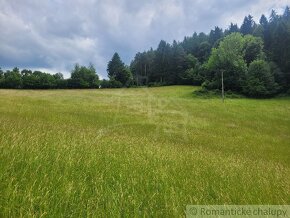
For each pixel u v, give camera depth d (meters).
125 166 5.44
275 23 123.62
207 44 151.88
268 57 109.88
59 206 3.19
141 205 3.62
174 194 4.07
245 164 8.77
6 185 3.48
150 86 136.38
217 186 4.95
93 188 3.98
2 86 112.38
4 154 4.62
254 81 89.81
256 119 39.06
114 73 138.00
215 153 11.48
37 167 4.27
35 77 113.75
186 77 130.38
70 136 8.34
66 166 4.65
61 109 28.44
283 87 95.56
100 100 43.09
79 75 118.25
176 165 6.36
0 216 2.80
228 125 29.77
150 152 7.52
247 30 147.38
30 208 2.96
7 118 12.68
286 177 7.01
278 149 18.66
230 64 97.00
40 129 9.07
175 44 150.62
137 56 178.12
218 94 91.31
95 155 5.87
